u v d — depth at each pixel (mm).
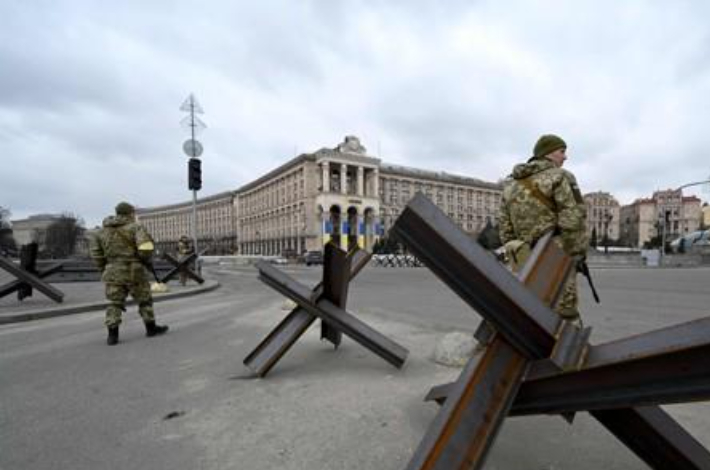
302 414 2354
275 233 74000
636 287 9703
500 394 1095
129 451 1920
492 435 1033
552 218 2438
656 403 838
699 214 78312
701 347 753
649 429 1177
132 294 4465
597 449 1902
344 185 63031
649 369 857
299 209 65188
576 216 2359
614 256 26234
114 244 4250
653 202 85312
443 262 1182
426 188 75000
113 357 3672
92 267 13039
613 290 9000
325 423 2225
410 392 2717
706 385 748
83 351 3895
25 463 1808
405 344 4113
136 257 4395
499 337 1188
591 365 962
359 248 3955
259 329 4980
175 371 3230
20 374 3154
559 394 1055
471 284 1166
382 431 2117
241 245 88000
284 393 2713
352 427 2172
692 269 19469
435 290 9891
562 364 1014
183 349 3965
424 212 1174
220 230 95188
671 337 827
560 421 2223
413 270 20344
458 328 4926
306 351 3881
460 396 1097
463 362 3312
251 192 84062
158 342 4277
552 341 1097
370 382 2930
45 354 3773
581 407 1000
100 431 2145
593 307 6449
